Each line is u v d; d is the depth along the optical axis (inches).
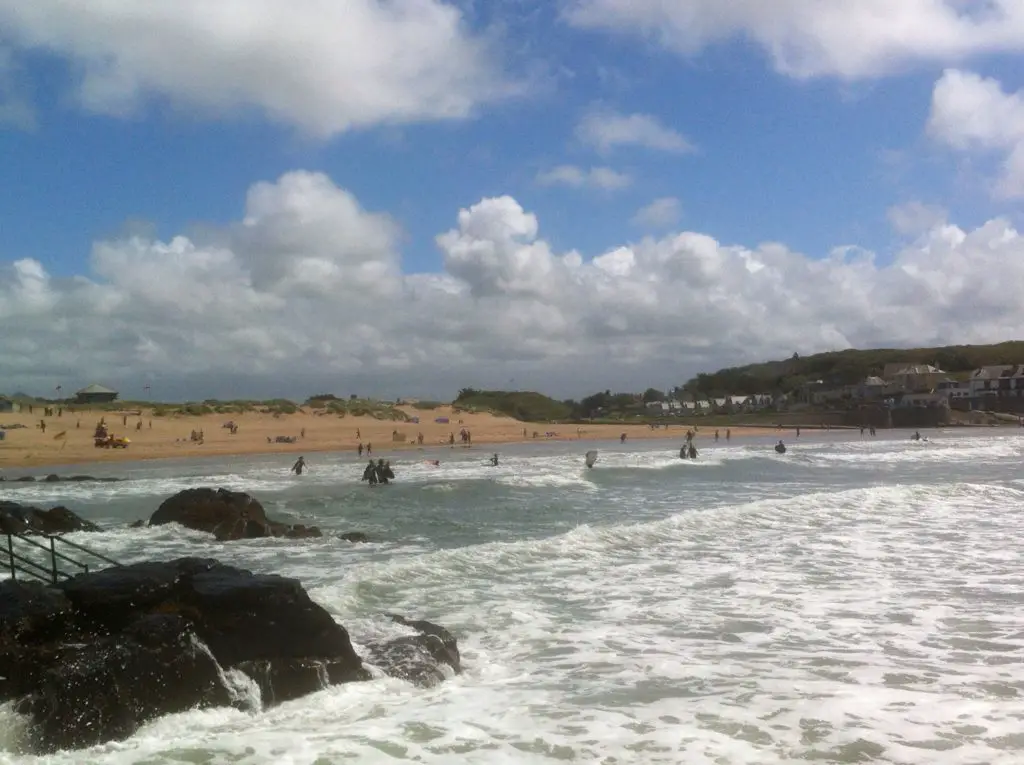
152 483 1530.5
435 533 828.0
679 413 7834.6
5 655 274.2
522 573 560.7
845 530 756.6
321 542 753.0
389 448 3073.3
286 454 2738.7
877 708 296.5
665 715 291.6
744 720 285.6
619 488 1370.6
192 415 3769.7
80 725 261.3
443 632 385.7
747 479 1569.9
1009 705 299.1
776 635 405.1
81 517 994.1
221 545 735.7
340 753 257.0
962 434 4505.4
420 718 290.2
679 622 432.1
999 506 927.0
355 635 381.1
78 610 308.8
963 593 494.9
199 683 291.0
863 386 6963.6
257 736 270.4
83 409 3673.7
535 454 2659.9
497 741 267.7
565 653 378.6
